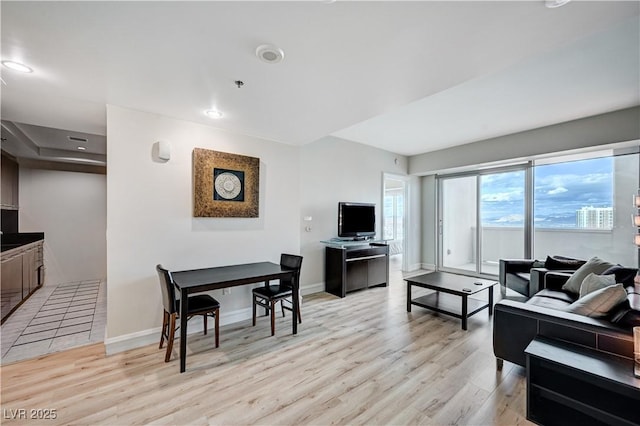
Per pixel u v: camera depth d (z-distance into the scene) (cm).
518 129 452
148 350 270
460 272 619
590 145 392
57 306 404
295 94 244
